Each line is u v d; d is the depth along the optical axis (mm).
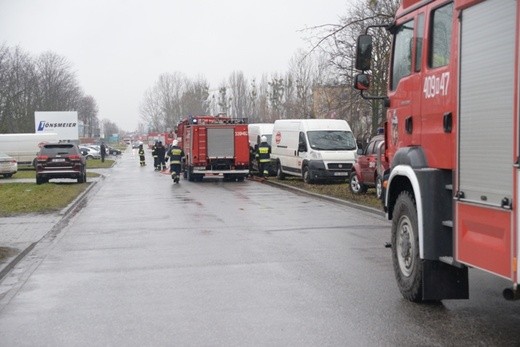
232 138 31750
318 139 27484
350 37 26172
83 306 7852
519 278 5051
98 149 82438
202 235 13586
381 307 7457
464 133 5984
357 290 8359
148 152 100750
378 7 20625
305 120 28438
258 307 7574
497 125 5398
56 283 9258
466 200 5922
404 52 8109
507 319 6887
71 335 6645
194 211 18297
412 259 7438
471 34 5863
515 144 5094
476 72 5766
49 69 81938
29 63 76438
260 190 26125
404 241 7684
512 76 5164
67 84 86812
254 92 83000
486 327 6598
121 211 18828
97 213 18469
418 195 6887
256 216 16906
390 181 7871
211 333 6566
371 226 14781
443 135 6664
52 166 30391
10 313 7617
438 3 7000
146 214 17844
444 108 6656
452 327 6609
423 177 6848
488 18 5566
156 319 7156
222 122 32250
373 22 21172
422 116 7289
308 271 9648
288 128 29828
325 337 6348
